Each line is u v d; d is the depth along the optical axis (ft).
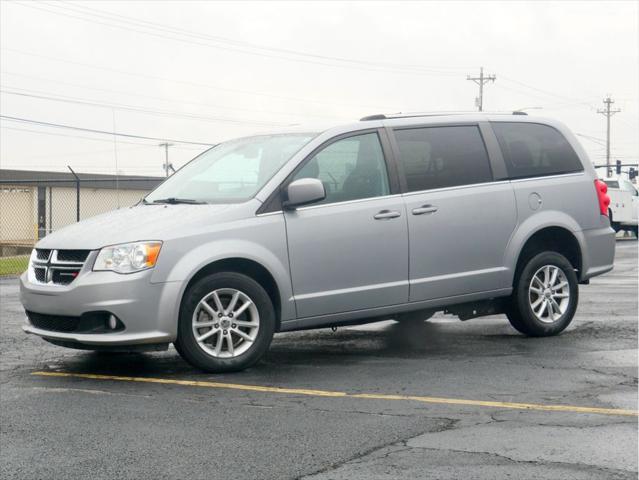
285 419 18.83
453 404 20.01
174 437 17.44
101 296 22.67
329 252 25.02
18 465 15.69
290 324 24.76
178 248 23.12
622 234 144.46
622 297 41.96
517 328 29.43
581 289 46.42
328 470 15.20
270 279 24.63
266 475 14.99
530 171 28.99
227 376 23.59
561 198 29.37
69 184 156.76
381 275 25.85
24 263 75.20
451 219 26.96
